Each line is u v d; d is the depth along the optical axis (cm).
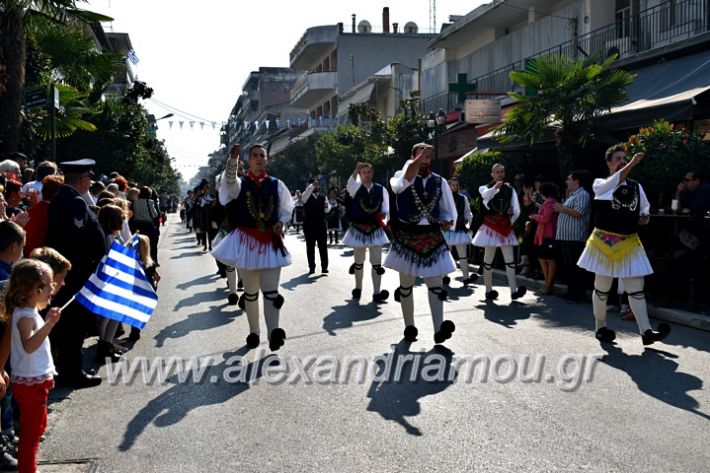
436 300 738
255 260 702
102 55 1747
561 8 2383
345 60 5541
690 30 1706
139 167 3228
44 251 450
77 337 612
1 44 1381
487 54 2820
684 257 926
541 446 454
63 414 539
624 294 903
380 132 3106
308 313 943
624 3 2103
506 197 1008
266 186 716
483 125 2231
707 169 1024
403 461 434
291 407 543
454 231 1180
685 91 1387
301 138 5862
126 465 439
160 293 1205
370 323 861
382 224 1039
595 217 737
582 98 1446
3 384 402
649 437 468
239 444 470
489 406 535
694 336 771
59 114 1786
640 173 1048
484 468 421
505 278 1270
